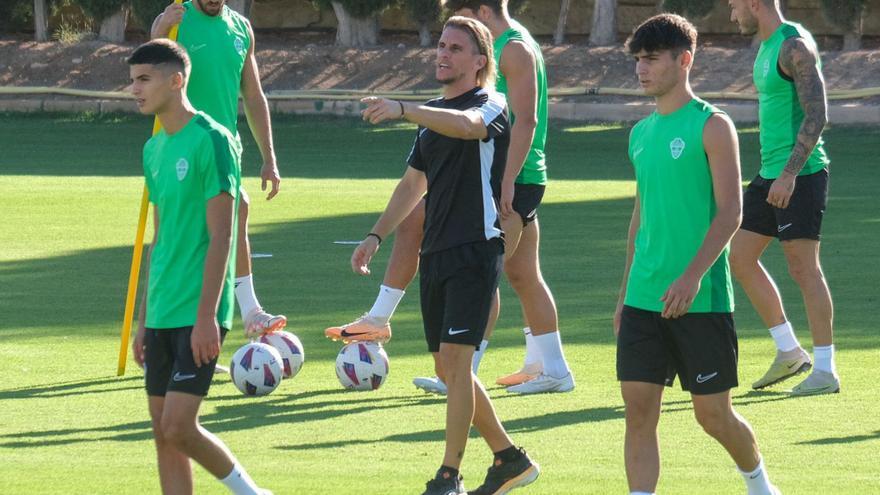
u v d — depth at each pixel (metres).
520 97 28.09
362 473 22.33
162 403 19.00
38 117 124.06
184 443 18.47
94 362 32.88
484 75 21.58
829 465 22.91
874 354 33.47
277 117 123.38
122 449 24.06
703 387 19.33
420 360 33.34
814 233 29.44
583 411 27.70
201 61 30.73
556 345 29.75
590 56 129.38
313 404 28.48
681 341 19.30
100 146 108.06
